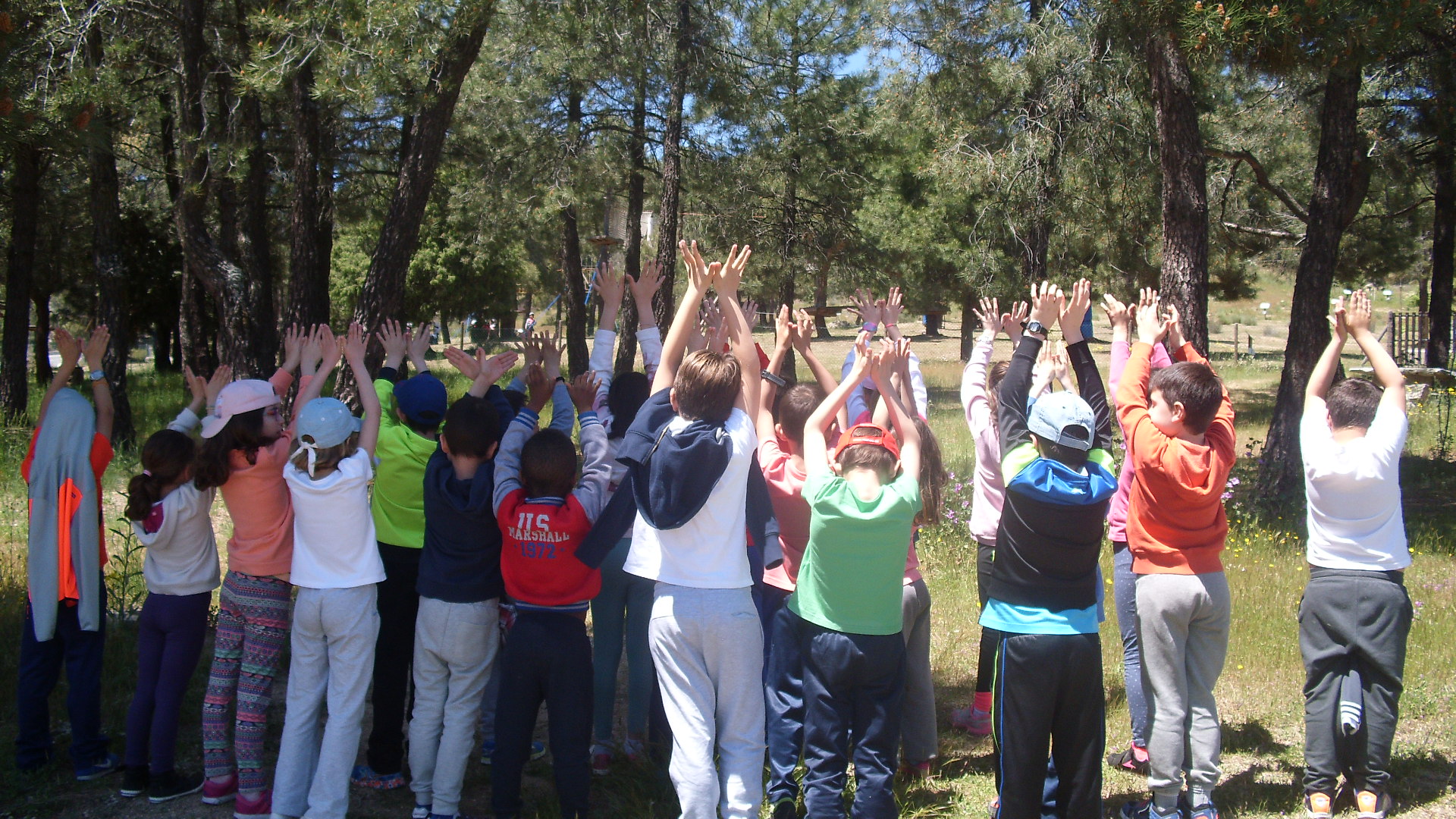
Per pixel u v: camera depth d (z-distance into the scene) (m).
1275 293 57.31
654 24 15.69
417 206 9.67
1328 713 4.05
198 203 11.34
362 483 3.92
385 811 4.22
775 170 20.33
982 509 4.77
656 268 4.66
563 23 10.88
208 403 4.75
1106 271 18.84
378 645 4.36
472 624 3.92
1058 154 14.92
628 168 19.56
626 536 4.54
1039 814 3.63
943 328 48.62
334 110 15.58
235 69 12.04
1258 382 23.42
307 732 3.92
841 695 3.68
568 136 18.45
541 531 3.78
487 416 4.02
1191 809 3.96
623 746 4.86
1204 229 9.32
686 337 3.92
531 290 36.28
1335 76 9.05
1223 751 4.75
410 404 4.44
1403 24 6.78
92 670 4.39
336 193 19.55
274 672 4.11
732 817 3.54
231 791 4.20
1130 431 3.92
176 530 4.06
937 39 15.77
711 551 3.60
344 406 3.97
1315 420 4.17
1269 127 16.41
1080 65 14.31
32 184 14.90
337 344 4.57
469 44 9.25
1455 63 10.90
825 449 3.87
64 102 6.86
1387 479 3.97
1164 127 9.32
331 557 3.89
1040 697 3.50
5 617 6.28
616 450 4.31
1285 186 19.73
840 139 21.22
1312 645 4.11
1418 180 17.50
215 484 3.97
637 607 4.63
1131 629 4.64
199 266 11.41
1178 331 4.48
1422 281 32.47
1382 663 3.95
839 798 3.64
